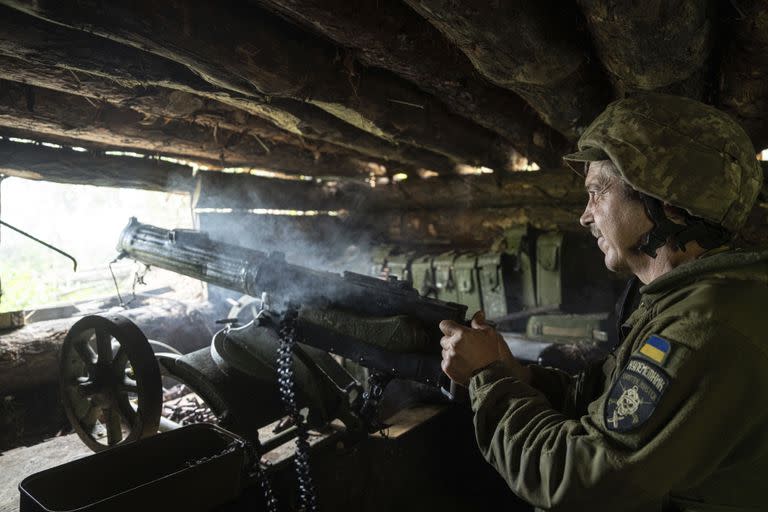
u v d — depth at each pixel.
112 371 2.22
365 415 1.90
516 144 3.19
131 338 2.10
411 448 2.83
